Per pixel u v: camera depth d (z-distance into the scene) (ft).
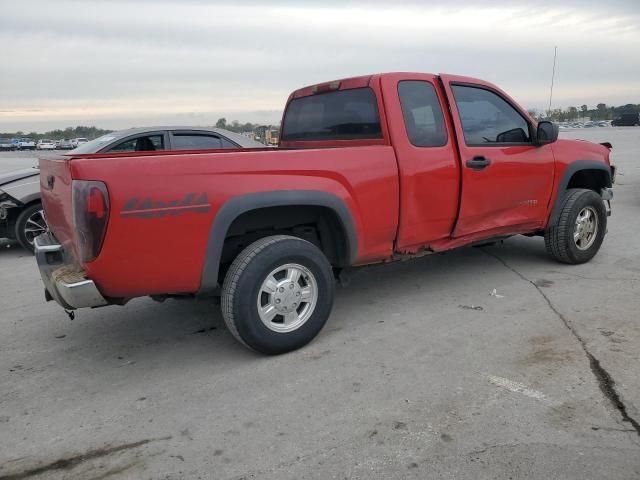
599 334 12.52
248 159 11.09
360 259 13.30
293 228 13.12
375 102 13.58
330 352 12.23
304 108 16.51
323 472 8.09
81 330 14.32
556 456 8.20
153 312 15.48
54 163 11.30
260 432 9.18
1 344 13.53
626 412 9.29
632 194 35.22
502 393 10.07
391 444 8.68
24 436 9.36
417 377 10.85
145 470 8.32
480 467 8.04
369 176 12.74
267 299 11.71
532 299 15.14
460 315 14.17
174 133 23.45
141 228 10.10
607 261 18.86
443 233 14.74
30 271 20.93
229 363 11.93
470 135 14.84
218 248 10.87
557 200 17.38
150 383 11.16
